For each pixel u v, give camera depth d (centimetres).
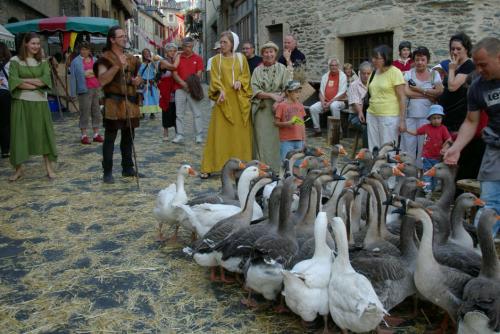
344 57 1465
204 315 419
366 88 1015
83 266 514
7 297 450
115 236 597
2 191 785
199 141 1195
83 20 1672
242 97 826
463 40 679
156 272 500
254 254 403
